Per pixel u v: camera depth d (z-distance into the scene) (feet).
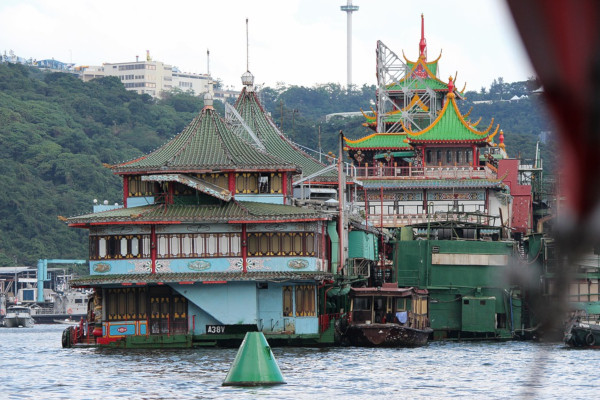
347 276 602.85
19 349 634.84
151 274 547.08
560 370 422.00
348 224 639.35
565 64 28.96
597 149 29.32
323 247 578.66
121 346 552.41
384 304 582.76
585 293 632.38
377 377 379.76
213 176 577.84
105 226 554.87
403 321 580.30
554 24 28.81
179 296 556.51
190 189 568.00
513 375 391.24
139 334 554.05
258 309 553.23
